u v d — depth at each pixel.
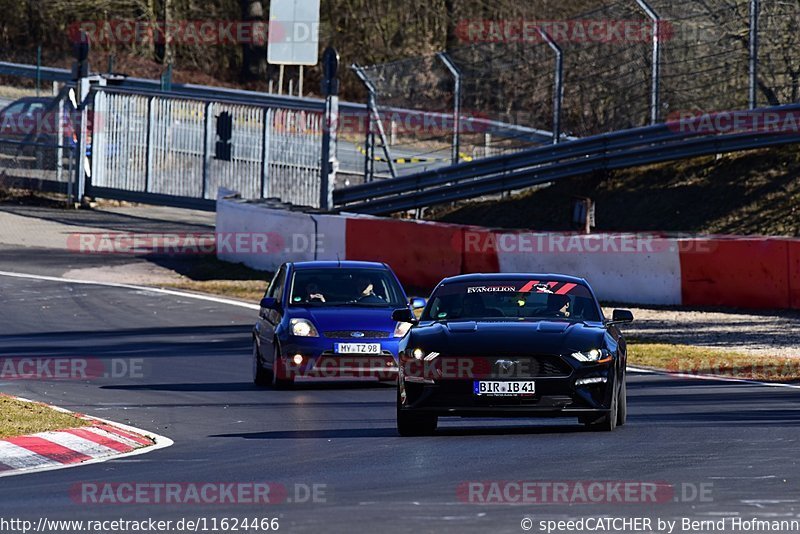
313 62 148.50
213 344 76.56
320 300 60.94
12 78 196.88
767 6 115.00
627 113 128.38
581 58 131.50
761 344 75.06
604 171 122.94
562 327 43.47
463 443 40.97
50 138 147.12
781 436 42.16
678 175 119.31
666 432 43.25
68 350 73.12
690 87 122.62
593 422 42.88
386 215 127.31
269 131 128.88
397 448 40.06
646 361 69.50
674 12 119.88
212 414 50.34
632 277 91.88
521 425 47.09
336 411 51.19
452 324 44.34
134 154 141.25
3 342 76.19
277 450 40.25
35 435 41.75
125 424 47.28
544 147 120.19
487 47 146.12
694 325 82.12
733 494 31.06
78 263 112.88
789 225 107.00
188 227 134.62
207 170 134.88
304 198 126.62
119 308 91.88
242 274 109.50
